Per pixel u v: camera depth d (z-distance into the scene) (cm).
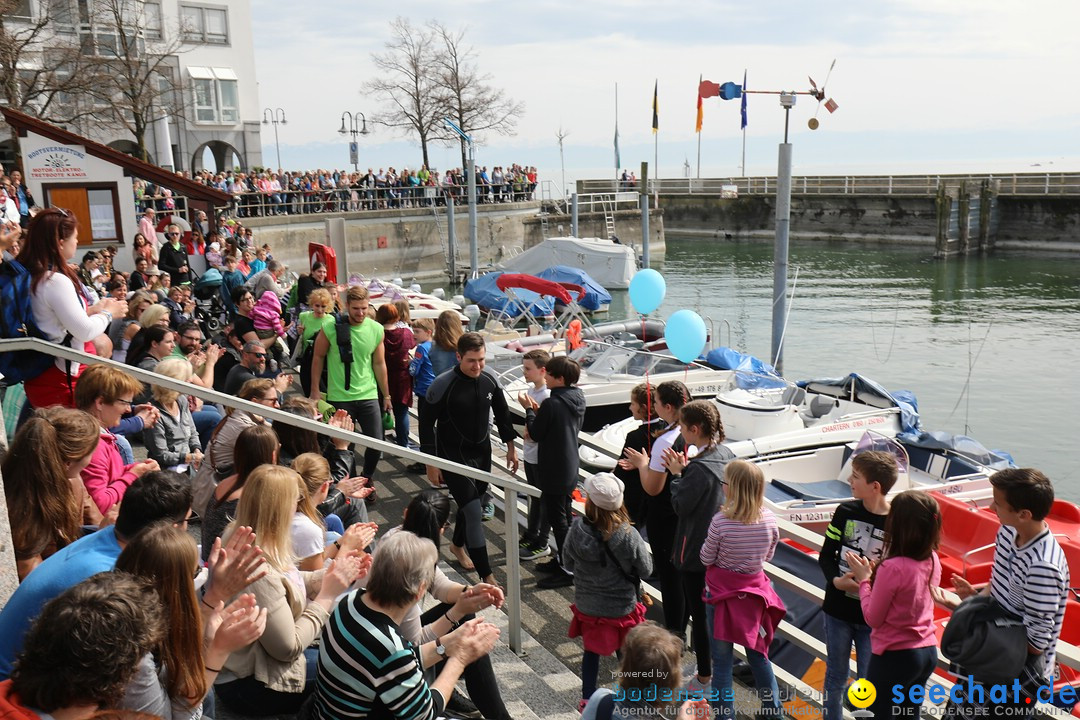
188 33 3791
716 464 491
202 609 296
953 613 385
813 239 5469
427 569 319
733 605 460
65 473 336
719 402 1087
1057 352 2377
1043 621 365
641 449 586
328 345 727
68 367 439
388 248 3828
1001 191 4747
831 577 445
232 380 760
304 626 351
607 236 4603
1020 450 1644
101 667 196
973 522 764
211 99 4147
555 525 621
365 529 430
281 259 3441
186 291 1178
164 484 299
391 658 309
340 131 4659
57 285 427
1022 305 3106
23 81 2400
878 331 2694
